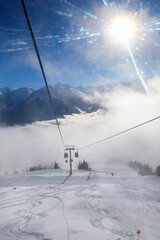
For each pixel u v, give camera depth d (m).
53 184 21.34
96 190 16.44
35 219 8.90
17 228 7.80
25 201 12.55
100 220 8.80
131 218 9.19
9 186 20.59
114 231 7.61
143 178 25.94
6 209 10.70
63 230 7.49
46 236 6.96
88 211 10.23
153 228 8.01
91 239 6.75
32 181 24.77
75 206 11.25
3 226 8.03
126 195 14.30
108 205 11.44
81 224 8.17
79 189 17.08
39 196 14.10
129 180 23.84
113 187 18.08
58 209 10.62
